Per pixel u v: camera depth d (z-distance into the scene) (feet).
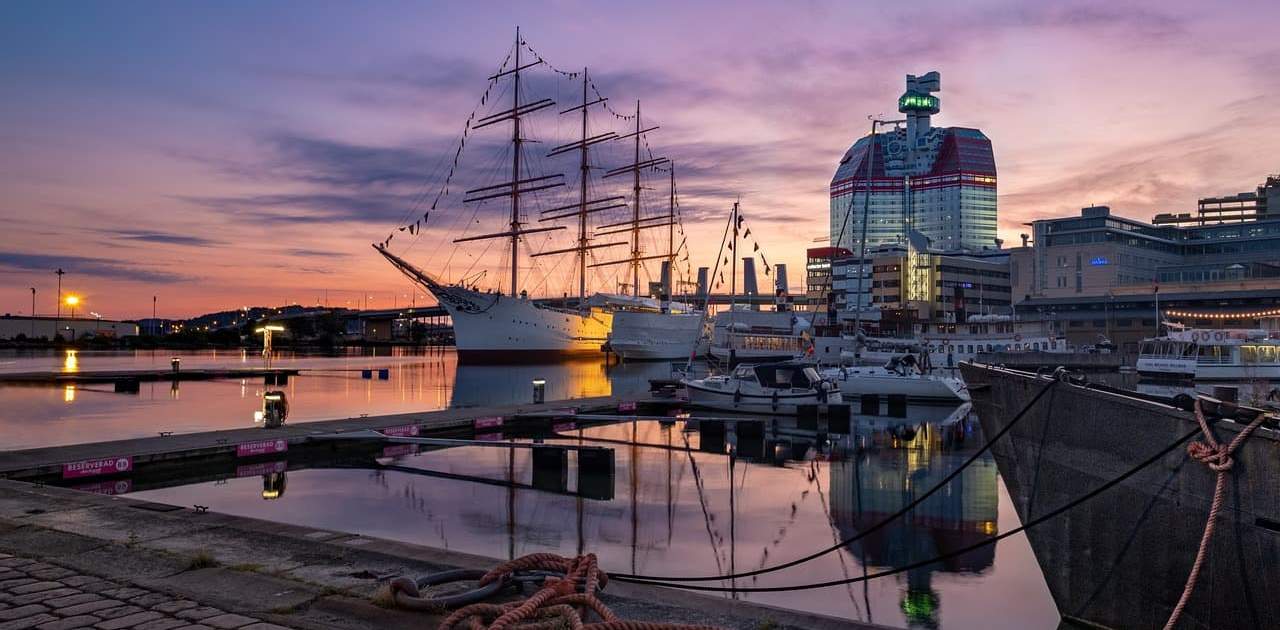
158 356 440.45
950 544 61.16
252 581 28.73
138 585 28.09
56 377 217.77
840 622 25.89
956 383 178.50
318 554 33.01
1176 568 32.81
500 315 386.73
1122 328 423.64
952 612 45.70
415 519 68.39
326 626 23.88
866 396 173.17
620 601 27.55
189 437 94.17
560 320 415.44
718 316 364.79
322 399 183.52
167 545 34.45
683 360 423.64
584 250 430.61
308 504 73.61
